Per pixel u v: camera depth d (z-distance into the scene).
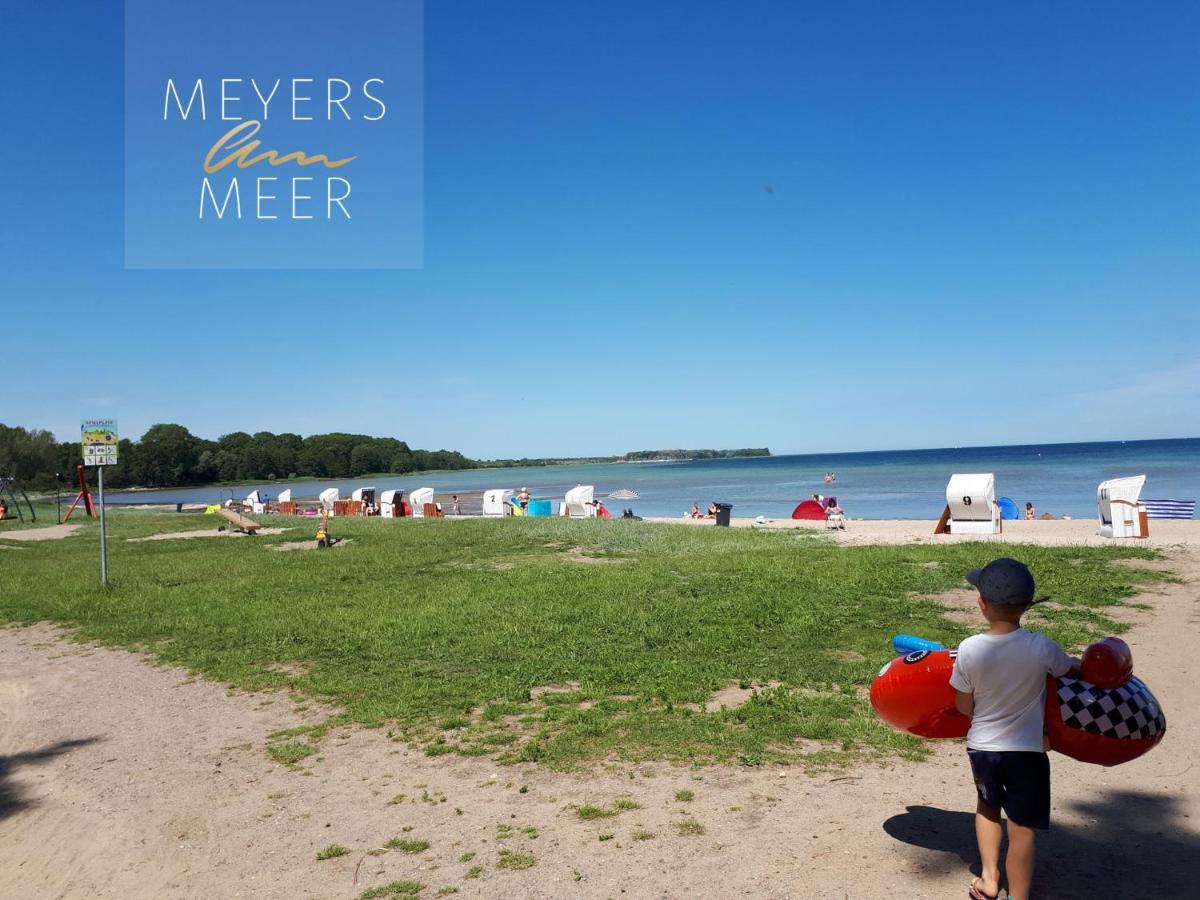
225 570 18.27
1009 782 3.47
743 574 14.88
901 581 13.24
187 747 6.79
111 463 16.38
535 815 5.04
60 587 16.06
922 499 52.84
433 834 4.86
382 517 39.22
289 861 4.63
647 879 4.15
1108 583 12.58
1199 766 5.49
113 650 10.73
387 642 10.20
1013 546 17.48
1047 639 3.54
